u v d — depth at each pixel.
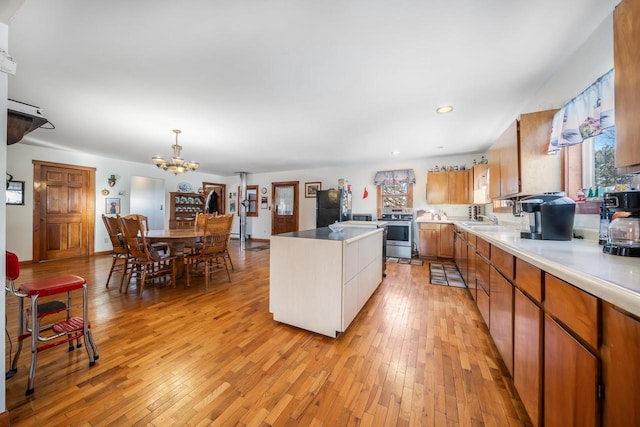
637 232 1.12
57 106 2.64
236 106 2.64
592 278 0.74
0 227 1.17
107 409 1.26
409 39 1.59
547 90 2.13
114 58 1.81
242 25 1.48
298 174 7.15
